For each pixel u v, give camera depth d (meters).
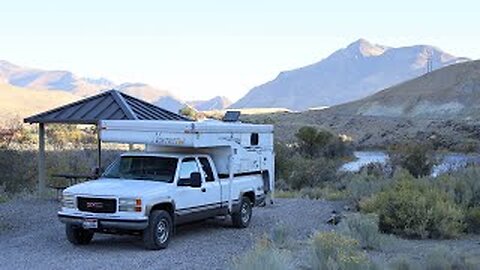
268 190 16.94
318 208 19.44
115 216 11.75
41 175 20.55
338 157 48.38
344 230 12.97
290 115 146.75
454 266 10.12
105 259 11.15
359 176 26.38
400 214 14.84
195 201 13.33
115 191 11.95
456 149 68.94
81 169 26.67
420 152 31.64
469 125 94.44
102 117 18.30
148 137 13.61
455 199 17.25
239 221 15.20
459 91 177.88
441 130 96.50
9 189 22.97
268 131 16.91
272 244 11.83
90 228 11.88
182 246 12.62
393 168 31.56
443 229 14.51
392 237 13.22
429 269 9.86
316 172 31.61
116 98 19.11
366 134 108.81
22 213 17.02
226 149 14.73
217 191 14.11
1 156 23.22
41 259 11.12
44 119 18.88
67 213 12.11
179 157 13.30
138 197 11.77
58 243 12.82
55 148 32.28
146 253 11.79
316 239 10.45
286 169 32.44
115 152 31.52
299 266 9.98
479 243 13.80
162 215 12.26
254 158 16.02
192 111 76.06
